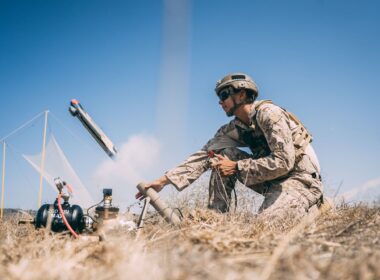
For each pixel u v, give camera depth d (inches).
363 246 90.5
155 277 69.4
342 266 71.1
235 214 149.0
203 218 143.7
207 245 90.8
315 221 139.6
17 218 164.2
